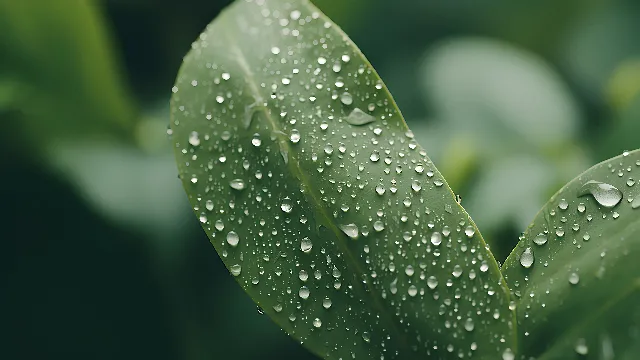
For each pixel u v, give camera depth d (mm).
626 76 392
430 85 411
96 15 339
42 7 325
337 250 230
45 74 342
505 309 229
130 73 396
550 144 374
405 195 232
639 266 226
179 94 240
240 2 249
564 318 228
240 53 243
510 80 411
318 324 229
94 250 350
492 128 391
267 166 234
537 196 338
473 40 438
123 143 371
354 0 396
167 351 353
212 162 235
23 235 347
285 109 237
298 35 243
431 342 229
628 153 232
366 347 229
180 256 350
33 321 345
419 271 230
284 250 230
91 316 350
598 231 229
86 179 349
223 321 352
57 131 357
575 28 464
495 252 329
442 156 366
